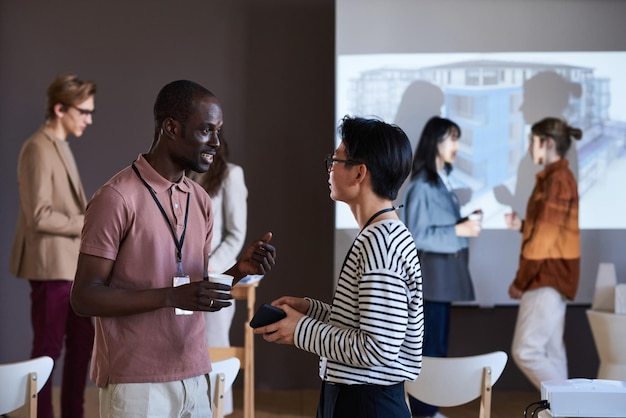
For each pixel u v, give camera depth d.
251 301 4.84
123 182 2.45
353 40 5.46
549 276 5.04
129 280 2.44
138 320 2.44
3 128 5.86
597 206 5.43
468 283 5.27
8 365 3.06
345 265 2.29
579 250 5.12
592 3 5.43
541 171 5.34
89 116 4.93
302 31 5.88
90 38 5.87
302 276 5.92
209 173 4.75
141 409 2.43
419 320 2.28
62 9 5.86
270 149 5.90
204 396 2.56
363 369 2.23
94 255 2.39
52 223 4.69
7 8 5.84
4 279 5.90
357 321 2.23
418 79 5.46
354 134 2.31
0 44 5.84
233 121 5.89
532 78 5.44
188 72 5.88
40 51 5.86
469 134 5.44
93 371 2.53
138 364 2.44
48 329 4.77
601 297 5.07
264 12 5.87
